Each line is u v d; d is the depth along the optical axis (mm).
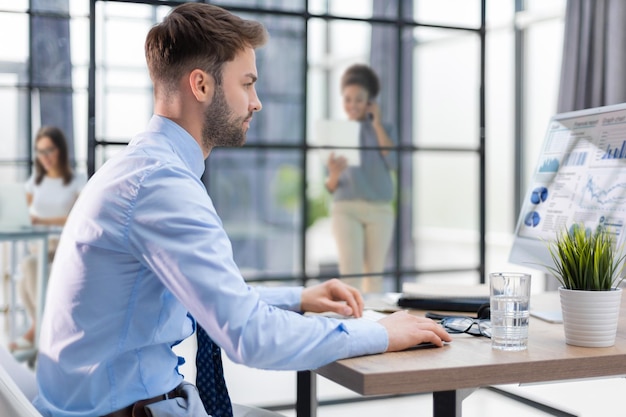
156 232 1290
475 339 1499
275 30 3738
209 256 1268
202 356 1663
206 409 1658
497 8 5734
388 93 3889
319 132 3824
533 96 5527
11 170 5004
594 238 1464
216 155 3834
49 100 5098
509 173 5805
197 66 1420
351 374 1237
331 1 3801
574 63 4254
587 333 1401
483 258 4031
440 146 3996
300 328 1289
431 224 4000
